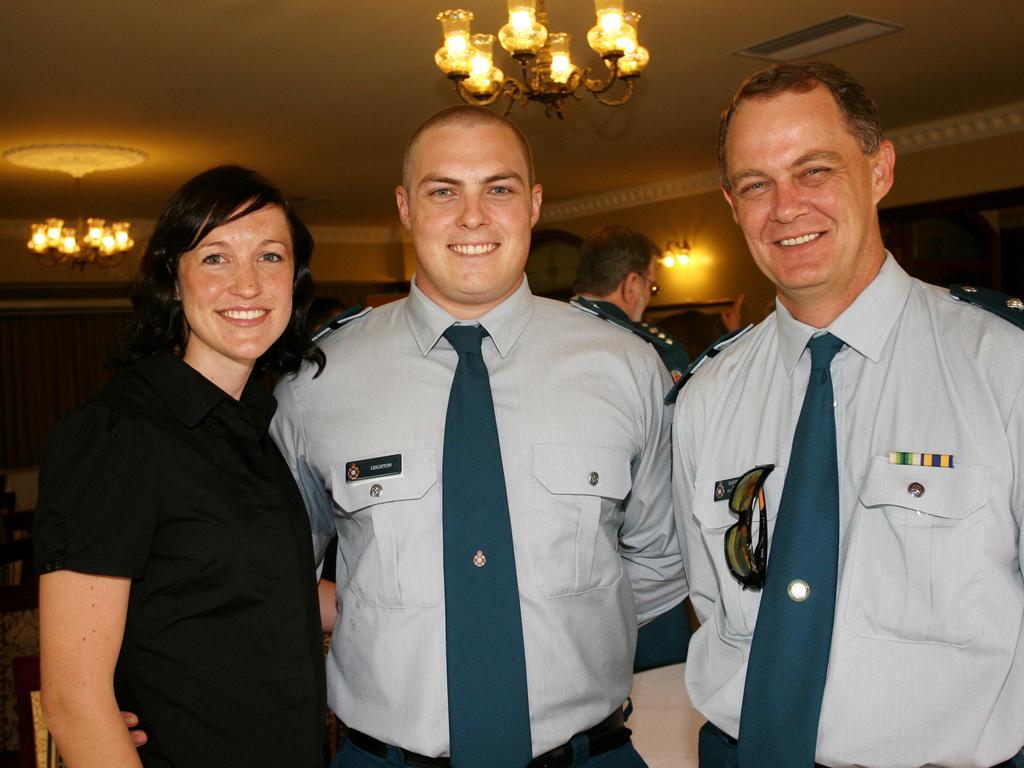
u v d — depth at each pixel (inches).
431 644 63.2
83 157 276.4
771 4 176.1
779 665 52.8
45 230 316.5
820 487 53.9
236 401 61.9
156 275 61.4
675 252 374.9
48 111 231.6
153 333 61.4
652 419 73.0
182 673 56.0
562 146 299.4
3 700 127.0
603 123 269.0
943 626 49.8
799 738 51.6
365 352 71.5
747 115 55.7
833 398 55.8
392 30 181.8
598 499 67.2
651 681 80.6
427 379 69.0
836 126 54.1
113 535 53.5
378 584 64.9
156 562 56.3
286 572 60.3
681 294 380.8
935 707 49.8
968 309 54.3
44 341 426.6
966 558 49.8
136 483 55.1
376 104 236.5
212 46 187.5
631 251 144.3
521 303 71.1
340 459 68.1
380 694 63.9
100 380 437.7
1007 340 51.6
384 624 64.4
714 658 60.1
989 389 51.2
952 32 196.7
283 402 72.2
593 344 72.2
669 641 105.8
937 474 51.1
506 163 66.4
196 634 56.6
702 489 60.9
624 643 68.9
